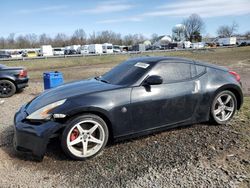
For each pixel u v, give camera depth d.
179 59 4.87
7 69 9.27
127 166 3.69
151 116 4.38
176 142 4.41
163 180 3.31
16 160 3.95
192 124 5.14
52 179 3.43
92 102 3.92
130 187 3.20
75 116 3.84
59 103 3.91
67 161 3.88
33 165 3.79
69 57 36.44
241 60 27.22
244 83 11.25
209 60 28.42
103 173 3.54
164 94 4.44
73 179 3.42
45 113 3.84
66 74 18.00
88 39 98.38
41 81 14.25
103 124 4.02
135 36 109.25
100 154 4.07
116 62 32.22
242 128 4.93
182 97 4.60
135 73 4.56
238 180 3.25
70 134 3.82
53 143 4.38
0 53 46.72
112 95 4.11
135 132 4.30
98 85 4.48
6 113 6.70
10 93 9.20
